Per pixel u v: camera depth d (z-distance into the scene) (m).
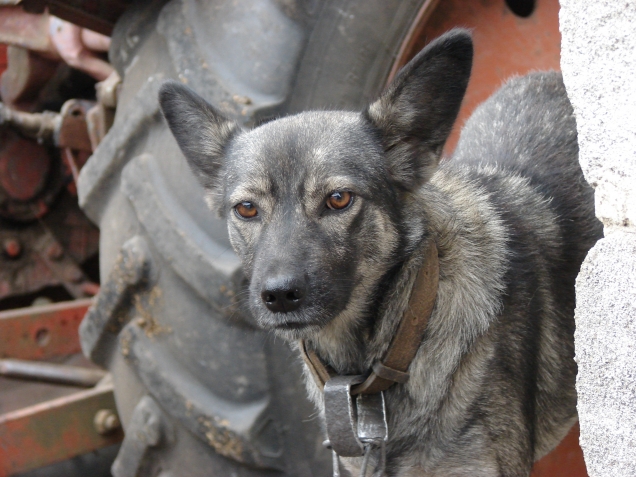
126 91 1.26
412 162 1.13
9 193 1.48
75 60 1.42
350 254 1.10
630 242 0.96
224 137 1.18
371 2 1.18
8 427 1.33
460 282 1.11
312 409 1.20
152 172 1.21
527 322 1.14
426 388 1.11
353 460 1.14
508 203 1.19
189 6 1.22
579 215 1.22
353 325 1.13
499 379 1.11
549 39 1.22
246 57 1.19
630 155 0.95
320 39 1.19
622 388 0.97
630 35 0.94
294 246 1.08
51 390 1.47
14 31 1.42
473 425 1.11
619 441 0.97
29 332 1.45
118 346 1.25
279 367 1.19
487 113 1.31
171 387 1.20
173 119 1.17
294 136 1.11
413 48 1.24
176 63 1.21
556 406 1.20
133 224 1.22
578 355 0.99
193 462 1.22
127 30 1.26
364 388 1.10
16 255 1.52
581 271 0.99
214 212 1.19
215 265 1.17
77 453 1.37
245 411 1.19
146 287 1.21
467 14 1.23
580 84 0.97
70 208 1.54
